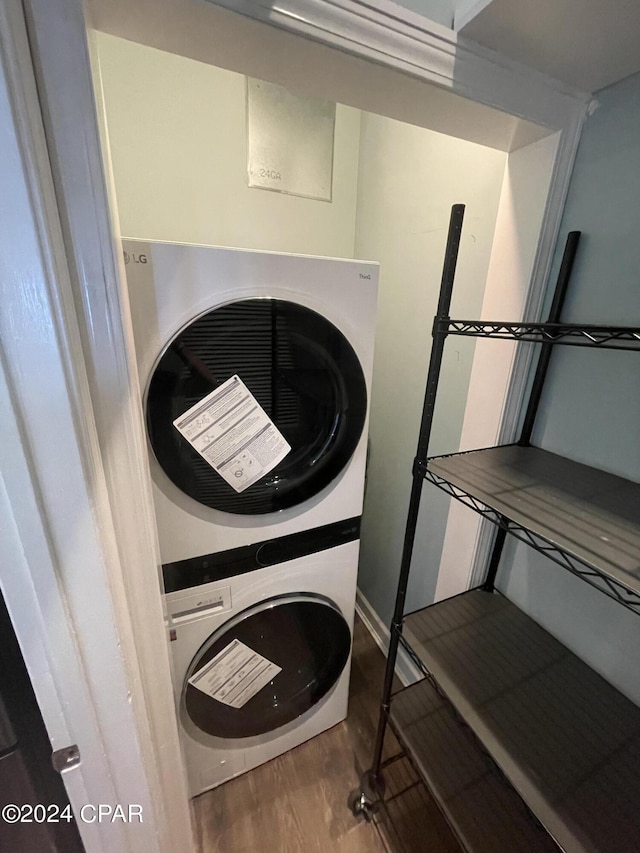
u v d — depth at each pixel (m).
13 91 0.35
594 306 0.83
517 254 0.92
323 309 0.89
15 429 0.41
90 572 0.49
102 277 0.49
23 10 0.38
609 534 0.61
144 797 0.63
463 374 1.13
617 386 0.80
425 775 0.93
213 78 1.28
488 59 0.67
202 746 1.09
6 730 0.51
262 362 0.86
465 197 1.07
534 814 0.66
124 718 0.57
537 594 1.01
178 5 0.48
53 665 0.50
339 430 1.00
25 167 0.37
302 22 0.54
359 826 1.09
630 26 0.59
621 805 0.67
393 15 0.58
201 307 0.76
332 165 1.55
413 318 1.32
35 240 0.38
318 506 1.04
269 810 1.12
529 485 0.78
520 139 0.84
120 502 0.58
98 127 0.45
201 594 0.94
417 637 0.98
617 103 0.74
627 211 0.75
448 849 1.05
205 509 0.89
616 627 0.84
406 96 0.70
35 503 0.44
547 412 0.96
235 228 1.46
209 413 0.83
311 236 1.61
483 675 0.89
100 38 1.13
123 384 0.54
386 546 1.62
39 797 0.57
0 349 0.39
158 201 1.33
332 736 1.32
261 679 1.10
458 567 1.21
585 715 0.80
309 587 1.10
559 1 0.55
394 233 1.39
